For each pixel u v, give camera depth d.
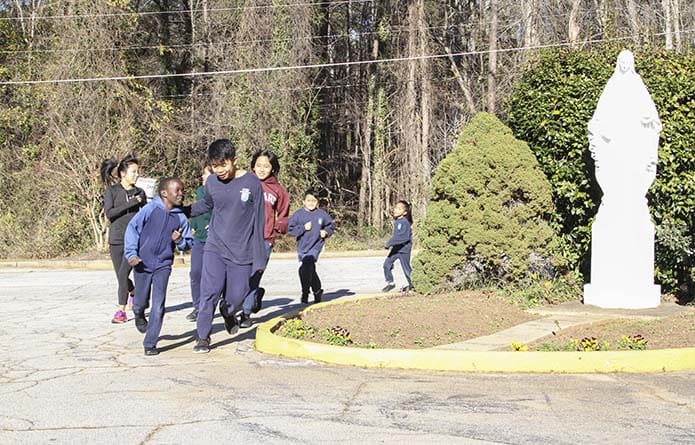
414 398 6.73
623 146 10.95
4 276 21.47
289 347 8.73
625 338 8.38
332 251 30.44
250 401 6.63
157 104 31.80
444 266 11.93
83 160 27.97
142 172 30.89
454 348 8.48
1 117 30.45
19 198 29.36
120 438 5.58
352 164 43.50
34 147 29.95
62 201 28.33
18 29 32.88
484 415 6.16
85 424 5.95
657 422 5.95
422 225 12.43
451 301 10.97
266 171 10.43
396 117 37.16
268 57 32.03
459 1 40.56
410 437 5.57
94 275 21.36
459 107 38.12
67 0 29.98
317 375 7.71
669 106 11.80
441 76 38.84
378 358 8.11
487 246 11.62
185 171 33.25
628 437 5.55
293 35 32.31
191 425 5.90
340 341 8.81
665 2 30.17
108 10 30.00
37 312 13.20
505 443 5.43
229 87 32.41
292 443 5.45
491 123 11.94
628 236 10.95
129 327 11.25
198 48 36.44
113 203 11.54
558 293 11.55
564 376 7.66
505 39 37.50
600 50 12.90
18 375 7.85
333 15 42.59
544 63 12.58
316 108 35.00
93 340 10.10
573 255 12.45
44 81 28.86
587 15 32.69
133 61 32.25
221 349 9.31
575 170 12.02
